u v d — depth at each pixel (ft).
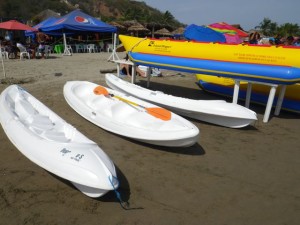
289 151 12.89
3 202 8.25
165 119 12.34
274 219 8.20
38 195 8.66
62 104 18.08
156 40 20.75
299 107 18.15
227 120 15.10
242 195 9.31
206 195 9.21
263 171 10.97
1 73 27.68
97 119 13.60
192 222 7.89
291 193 9.55
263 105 20.42
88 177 7.61
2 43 45.44
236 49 16.71
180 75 33.17
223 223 7.93
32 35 62.54
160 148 12.44
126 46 22.93
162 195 9.07
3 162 10.48
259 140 14.07
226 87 22.58
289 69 14.74
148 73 24.73
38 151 8.83
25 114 12.75
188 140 10.98
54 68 32.81
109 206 8.36
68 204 8.33
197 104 15.39
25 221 7.57
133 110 13.85
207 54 17.62
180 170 10.71
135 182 9.71
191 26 25.96
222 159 11.82
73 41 65.00
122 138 13.25
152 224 7.73
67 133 10.13
